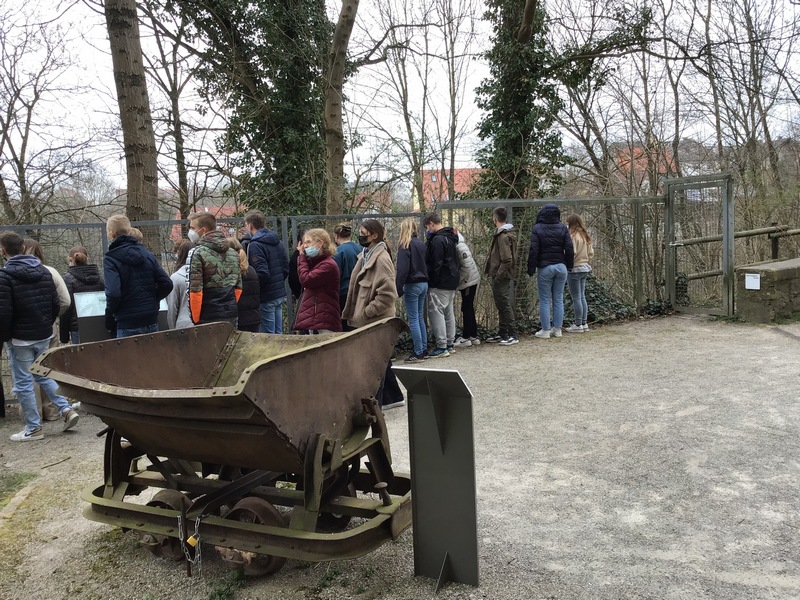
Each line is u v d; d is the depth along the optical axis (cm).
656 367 784
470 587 327
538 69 1438
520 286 1073
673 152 1662
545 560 352
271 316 806
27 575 376
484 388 739
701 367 771
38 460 579
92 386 326
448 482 328
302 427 322
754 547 354
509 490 450
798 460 474
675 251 1171
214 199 1422
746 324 1034
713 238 1102
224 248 611
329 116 1295
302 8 1435
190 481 392
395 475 388
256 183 1413
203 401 296
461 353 946
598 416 607
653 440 532
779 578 322
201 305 595
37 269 628
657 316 1166
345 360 360
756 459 479
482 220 1051
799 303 1060
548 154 1466
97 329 699
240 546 334
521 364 848
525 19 1390
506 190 1430
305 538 321
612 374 764
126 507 371
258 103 1405
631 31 1498
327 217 934
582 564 346
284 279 831
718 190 1088
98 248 827
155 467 395
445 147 1661
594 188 1662
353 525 413
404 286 864
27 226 795
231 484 371
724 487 434
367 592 330
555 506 420
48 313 638
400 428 610
